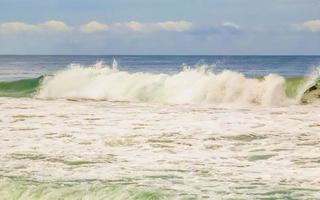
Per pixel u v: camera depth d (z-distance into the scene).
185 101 27.52
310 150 14.44
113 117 20.61
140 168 12.80
